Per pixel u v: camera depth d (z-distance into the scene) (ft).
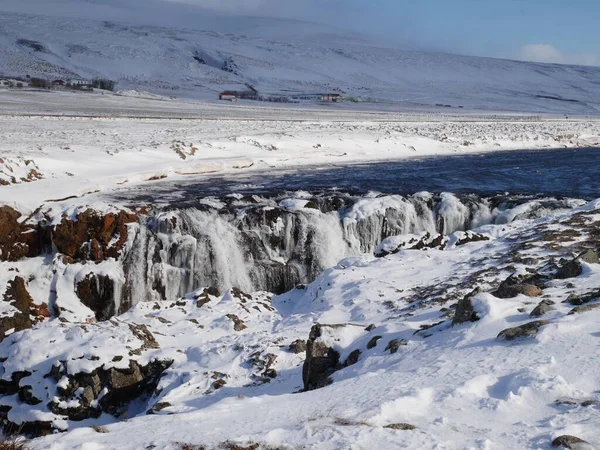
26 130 128.36
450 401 21.12
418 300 42.78
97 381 36.81
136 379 37.47
